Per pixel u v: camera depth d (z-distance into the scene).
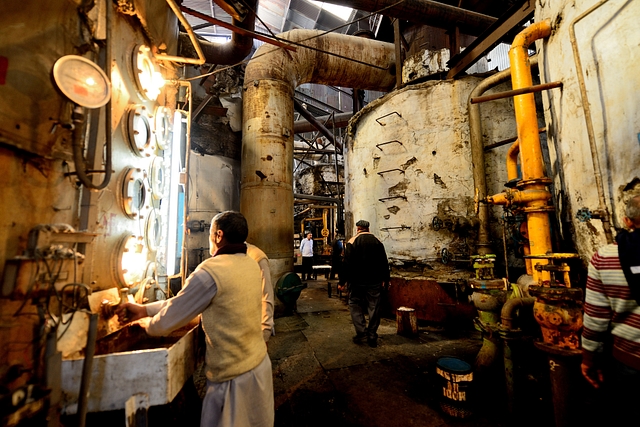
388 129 5.26
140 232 1.99
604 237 2.12
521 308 2.34
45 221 1.20
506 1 5.83
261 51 5.73
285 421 2.14
